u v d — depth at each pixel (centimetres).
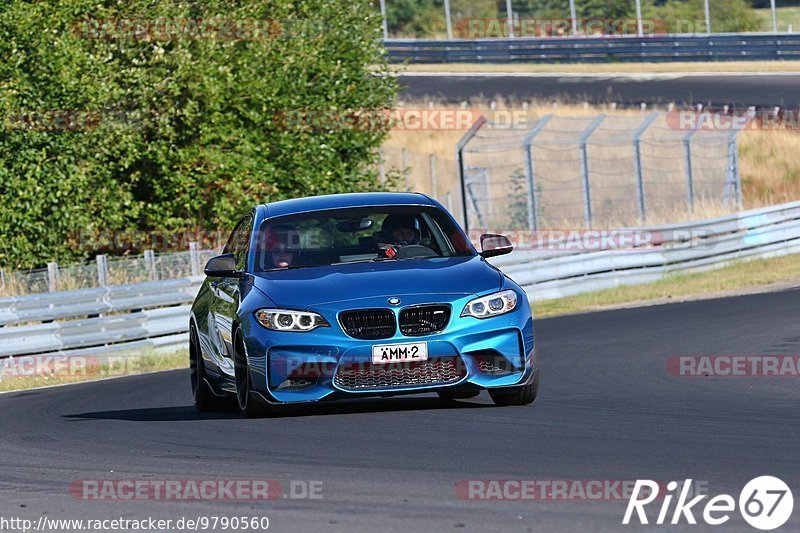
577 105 13300
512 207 10206
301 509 1741
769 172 12062
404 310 2588
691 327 4819
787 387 3058
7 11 6738
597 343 4481
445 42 16262
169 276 6094
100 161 7212
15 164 6644
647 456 2025
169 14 7556
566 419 2516
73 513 1827
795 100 13212
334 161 8369
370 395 2572
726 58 15562
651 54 15788
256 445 2339
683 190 11275
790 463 1911
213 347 3058
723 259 7894
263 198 7775
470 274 2706
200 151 7519
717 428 2330
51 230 6812
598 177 11525
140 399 3706
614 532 1520
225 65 7738
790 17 19650
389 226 2945
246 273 2867
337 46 8588
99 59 7131
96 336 5269
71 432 2800
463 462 2038
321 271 2780
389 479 1920
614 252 7262
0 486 2095
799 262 7819
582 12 18238
